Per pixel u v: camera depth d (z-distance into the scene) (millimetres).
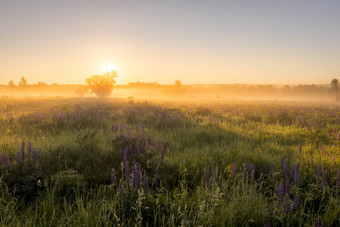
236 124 12672
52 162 5164
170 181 4672
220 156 6043
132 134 7727
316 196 4129
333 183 4691
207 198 3641
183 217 3117
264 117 16281
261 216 3322
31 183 3879
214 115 16359
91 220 2936
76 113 12070
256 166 5363
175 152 6621
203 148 7180
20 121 10461
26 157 4957
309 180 4766
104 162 5430
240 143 7824
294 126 12273
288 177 4613
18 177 3906
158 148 6164
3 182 3637
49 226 2832
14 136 7430
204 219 3086
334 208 3580
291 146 7969
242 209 3400
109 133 8391
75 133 8438
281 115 16672
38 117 11242
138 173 3682
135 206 3361
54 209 3166
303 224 3266
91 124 10508
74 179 4008
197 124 11812
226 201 3648
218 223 3127
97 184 4234
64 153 5809
